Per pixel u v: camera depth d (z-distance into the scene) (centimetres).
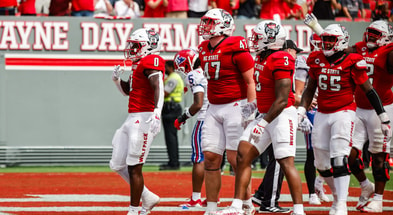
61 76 5256
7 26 5178
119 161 2530
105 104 5300
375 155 2884
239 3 5622
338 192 2580
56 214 2733
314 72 2639
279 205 3067
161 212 2823
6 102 5191
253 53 5353
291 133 2383
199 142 3025
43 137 5250
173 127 4962
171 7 5394
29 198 3319
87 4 5350
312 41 2805
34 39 5209
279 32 2370
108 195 3472
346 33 2564
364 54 2914
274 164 2819
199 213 2798
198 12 5447
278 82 2311
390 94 2925
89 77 5284
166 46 5300
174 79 4881
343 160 2577
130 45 2495
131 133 2475
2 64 5181
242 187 2367
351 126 2603
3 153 5191
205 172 2508
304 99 2691
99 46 5269
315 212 2806
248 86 2438
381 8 5609
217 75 2459
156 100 2422
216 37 2473
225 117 2469
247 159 2375
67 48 5247
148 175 4594
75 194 3516
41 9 5522
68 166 5275
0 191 3631
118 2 5641
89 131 5300
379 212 2823
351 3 5859
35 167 5209
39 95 5231
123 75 5297
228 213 2345
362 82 2602
